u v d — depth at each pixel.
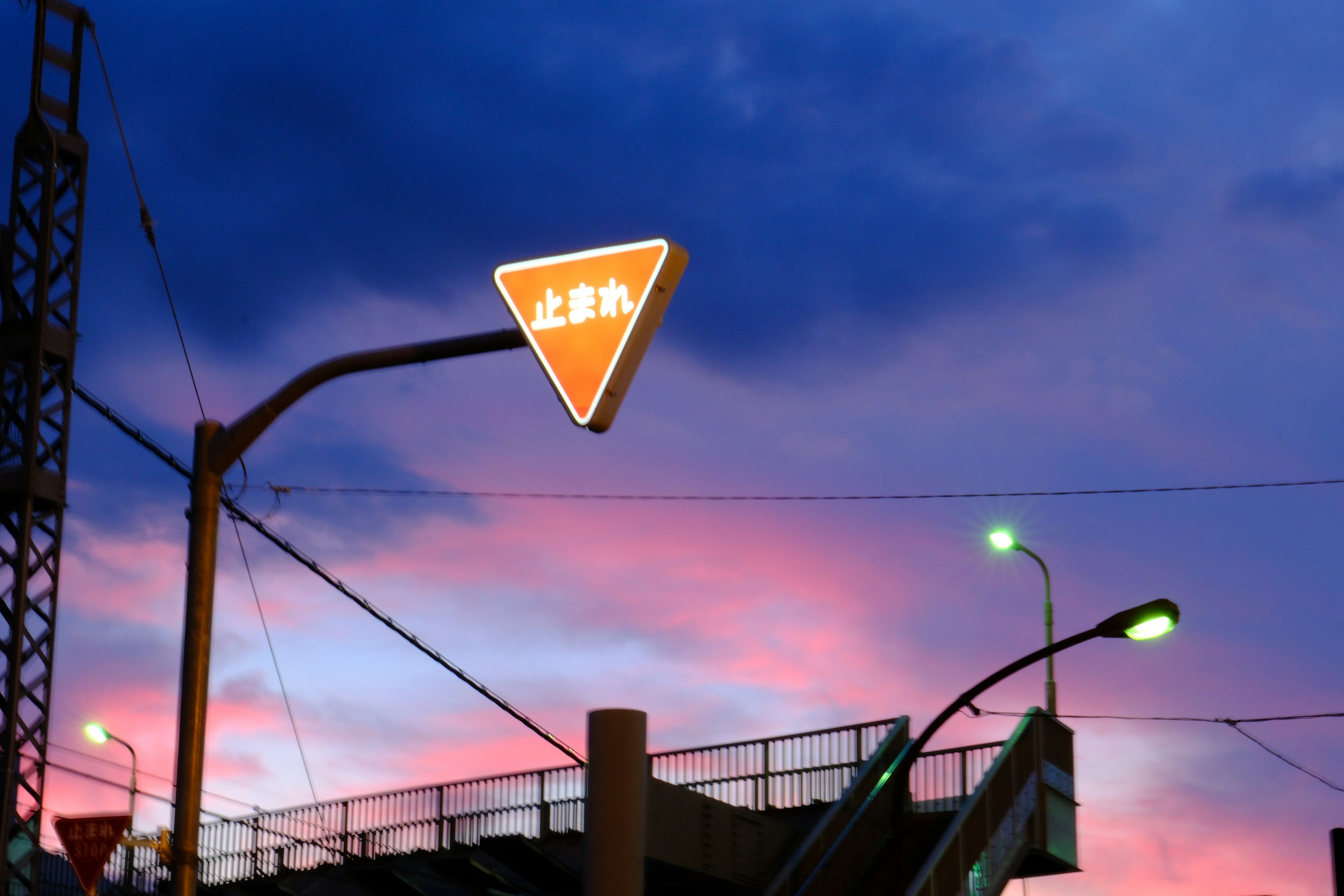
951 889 23.55
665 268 8.53
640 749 8.70
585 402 8.49
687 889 26.52
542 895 28.89
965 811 24.52
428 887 30.20
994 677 21.95
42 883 30.47
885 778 26.27
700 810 24.70
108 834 12.50
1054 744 28.48
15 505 25.52
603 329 8.54
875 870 25.41
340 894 31.22
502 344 9.70
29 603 25.16
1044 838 27.08
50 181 26.67
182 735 10.05
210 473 10.44
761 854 25.91
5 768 23.91
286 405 10.35
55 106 27.56
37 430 25.52
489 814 28.81
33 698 24.92
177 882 9.77
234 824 33.56
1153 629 20.34
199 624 10.20
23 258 26.73
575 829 27.34
